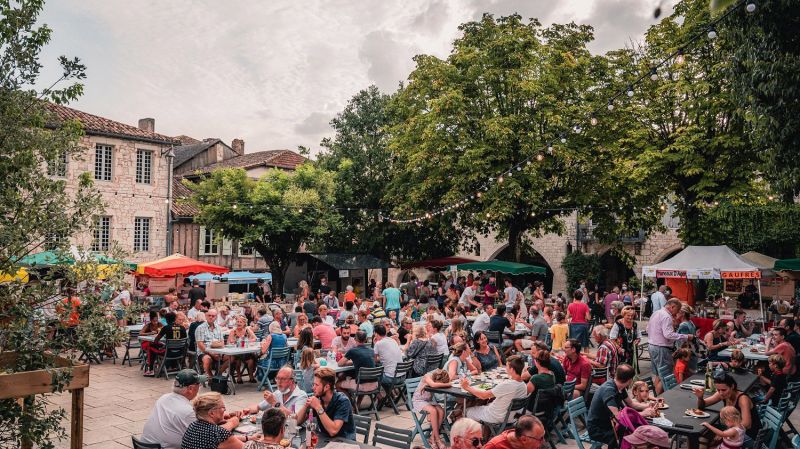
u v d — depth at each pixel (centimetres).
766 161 1293
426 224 2722
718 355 1215
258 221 2694
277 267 2878
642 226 2666
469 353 975
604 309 2150
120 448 821
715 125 2128
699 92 2161
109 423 944
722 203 2750
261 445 527
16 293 629
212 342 1198
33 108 681
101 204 689
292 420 628
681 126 2252
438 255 3269
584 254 3519
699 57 2156
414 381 901
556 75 2431
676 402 779
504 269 2430
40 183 666
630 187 2375
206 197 2688
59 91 699
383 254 3222
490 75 2384
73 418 643
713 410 731
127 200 2741
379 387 1006
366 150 3147
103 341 659
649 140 2353
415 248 3234
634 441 651
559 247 3716
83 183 714
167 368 1359
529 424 516
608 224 2588
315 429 658
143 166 2838
